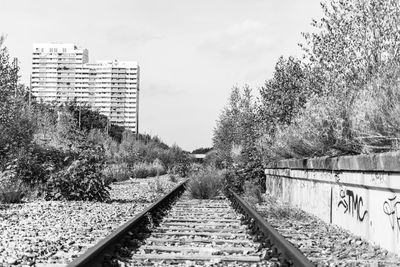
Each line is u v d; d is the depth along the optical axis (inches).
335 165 434.6
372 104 370.6
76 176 702.5
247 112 1604.3
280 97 978.7
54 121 1309.1
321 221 495.8
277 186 801.6
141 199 760.3
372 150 381.7
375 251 330.0
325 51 626.2
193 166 1872.5
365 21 589.0
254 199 733.3
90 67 5408.5
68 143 759.7
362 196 382.6
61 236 371.2
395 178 311.0
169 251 326.0
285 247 271.9
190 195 824.9
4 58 924.6
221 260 293.6
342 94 515.5
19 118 916.0
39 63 5324.8
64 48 5354.3
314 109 529.7
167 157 2536.9
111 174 1295.5
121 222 469.4
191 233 400.2
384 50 567.5
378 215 347.6
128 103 5536.4
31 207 589.3
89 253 238.7
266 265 280.5
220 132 1732.3
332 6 625.6
